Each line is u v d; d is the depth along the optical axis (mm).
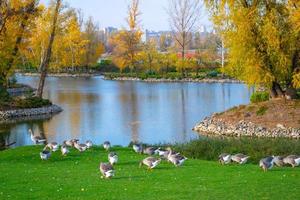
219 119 53062
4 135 52875
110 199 20578
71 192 22156
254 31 50812
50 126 57719
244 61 51312
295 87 51344
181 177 24484
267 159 26297
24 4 66625
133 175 25453
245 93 89250
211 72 125938
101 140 48469
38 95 73125
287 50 50344
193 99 82125
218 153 33375
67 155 33156
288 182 22672
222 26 52875
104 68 154250
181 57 137375
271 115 50438
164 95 89688
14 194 22438
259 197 20047
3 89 69312
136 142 40188
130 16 138375
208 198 20141
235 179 23594
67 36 145750
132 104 77062
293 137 46281
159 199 20203
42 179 25469
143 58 138500
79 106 75688
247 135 48344
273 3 51281
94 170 27562
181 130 53094
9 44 66000
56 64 146625
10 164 30922
